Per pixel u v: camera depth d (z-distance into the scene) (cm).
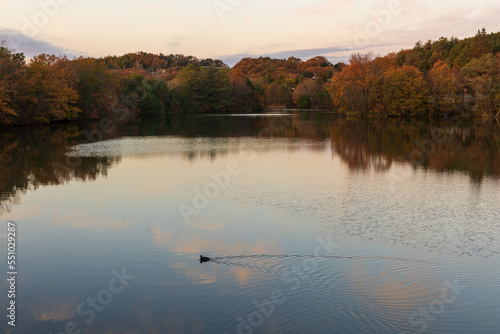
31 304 1022
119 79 8581
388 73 9356
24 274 1186
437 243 1469
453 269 1230
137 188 2309
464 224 1705
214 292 1064
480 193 2242
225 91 12562
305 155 3641
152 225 1642
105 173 2758
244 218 1753
